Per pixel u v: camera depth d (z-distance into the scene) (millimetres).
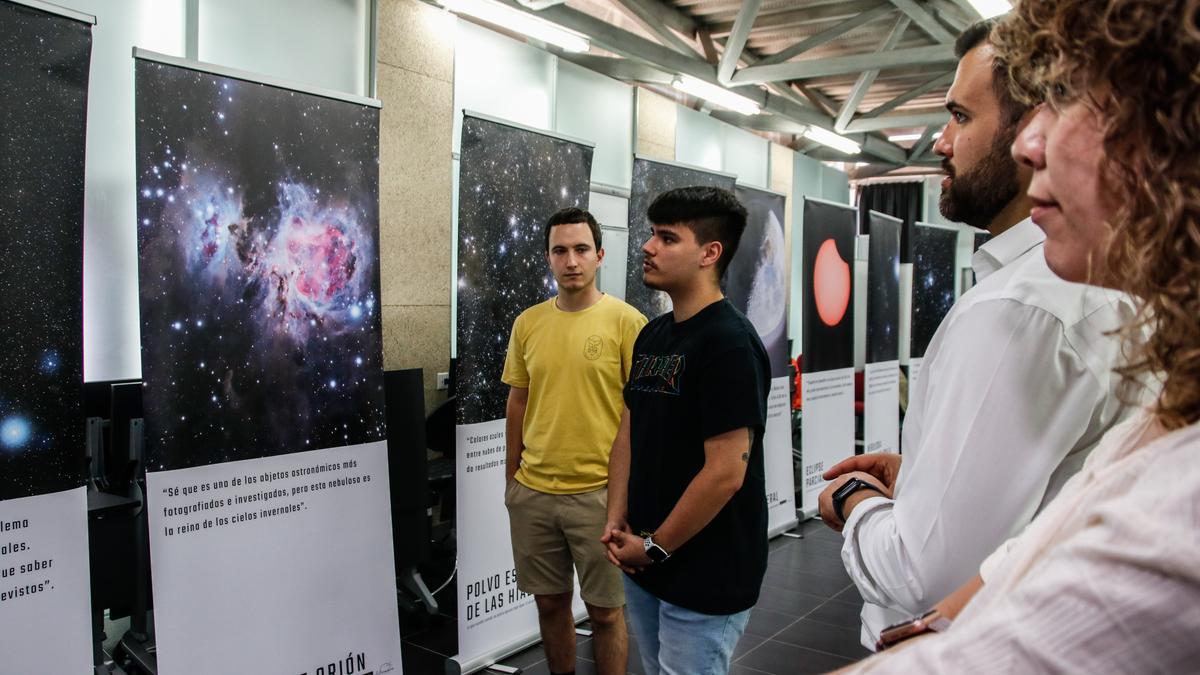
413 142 4367
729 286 4535
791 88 7250
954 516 818
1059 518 420
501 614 3176
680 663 1759
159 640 2010
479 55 4871
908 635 556
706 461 1697
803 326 5059
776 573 4371
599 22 4844
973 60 948
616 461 2043
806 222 4961
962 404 833
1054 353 791
